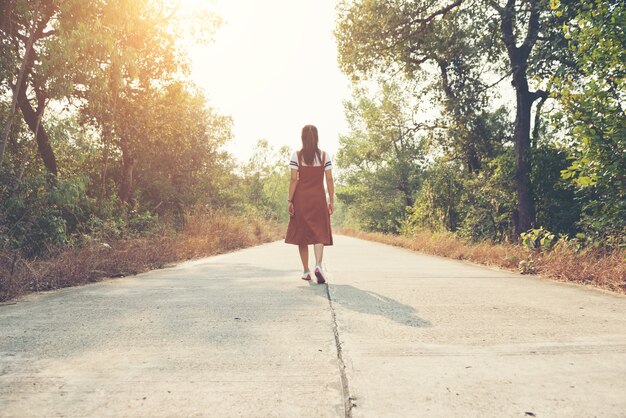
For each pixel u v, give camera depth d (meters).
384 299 3.84
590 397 1.70
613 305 3.57
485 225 13.94
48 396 1.73
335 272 6.14
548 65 10.09
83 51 9.04
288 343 2.46
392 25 14.21
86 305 3.59
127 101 14.06
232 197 28.28
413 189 36.38
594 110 5.88
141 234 10.41
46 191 8.22
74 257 5.54
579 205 10.65
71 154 13.50
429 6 14.02
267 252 11.62
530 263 6.23
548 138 11.95
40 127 11.37
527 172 11.58
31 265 4.87
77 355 2.25
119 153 16.44
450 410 1.59
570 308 3.45
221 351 2.31
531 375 1.94
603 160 5.83
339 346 2.40
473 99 14.24
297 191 4.98
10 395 1.74
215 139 25.97
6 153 10.05
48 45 8.34
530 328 2.79
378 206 39.69
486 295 4.07
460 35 13.56
